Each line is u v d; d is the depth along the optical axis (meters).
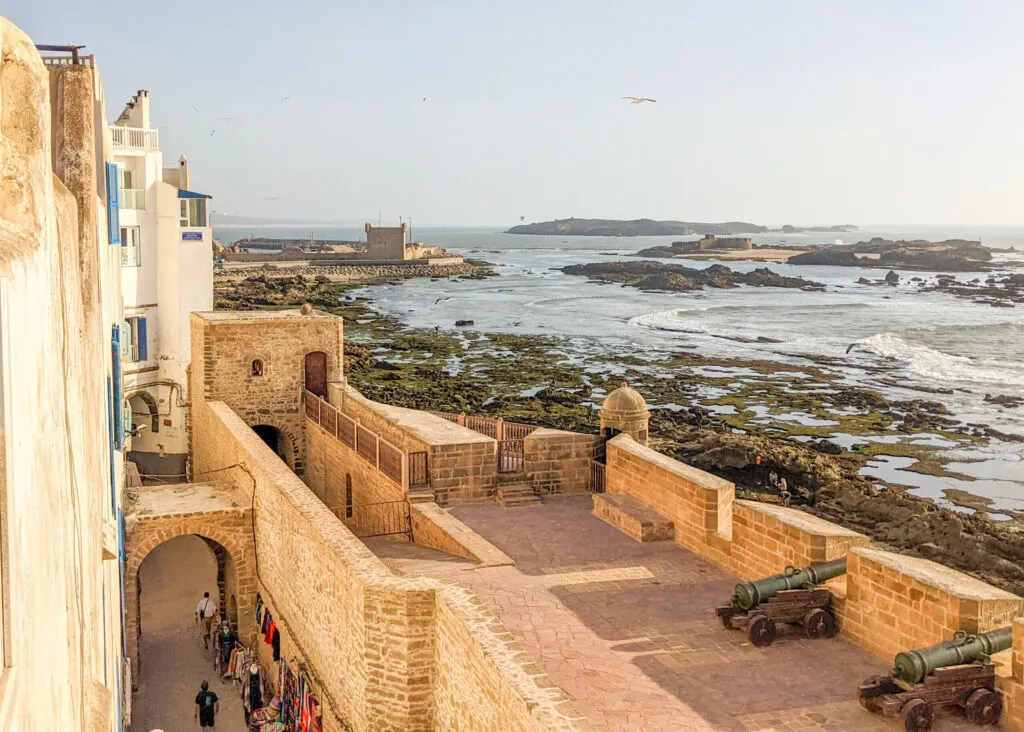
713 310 122.00
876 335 94.44
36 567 5.48
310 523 18.73
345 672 16.73
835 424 53.84
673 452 44.12
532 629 15.66
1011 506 37.94
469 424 29.66
